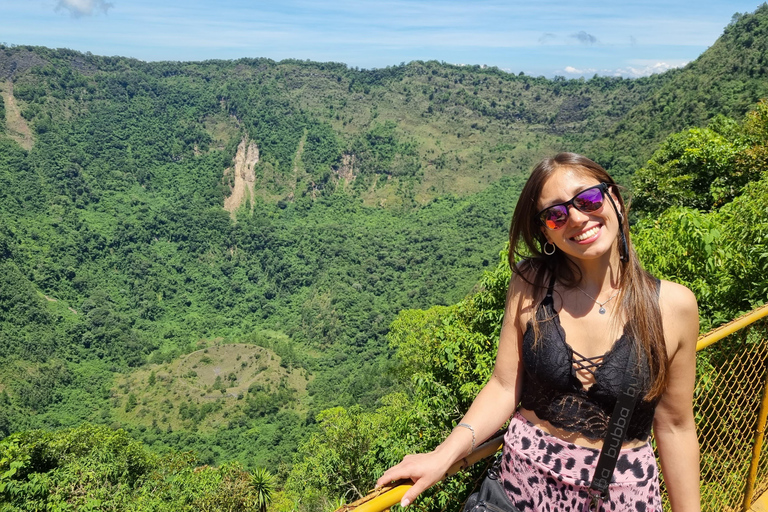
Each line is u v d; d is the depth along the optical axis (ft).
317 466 63.82
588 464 4.89
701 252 17.92
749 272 16.94
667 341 4.89
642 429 4.95
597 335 4.92
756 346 9.77
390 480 4.90
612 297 4.99
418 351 70.74
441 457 5.07
